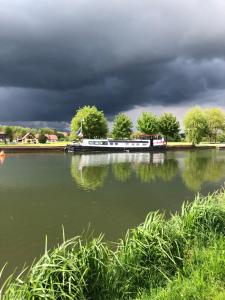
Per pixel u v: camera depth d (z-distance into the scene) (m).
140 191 30.05
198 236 9.62
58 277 6.63
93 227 18.67
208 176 40.41
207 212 10.17
